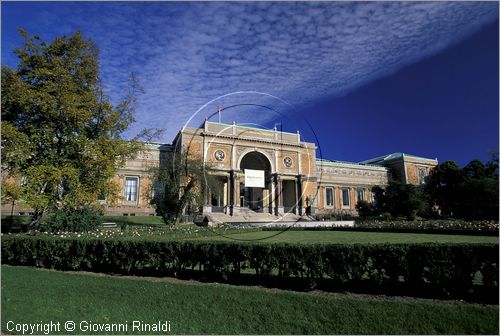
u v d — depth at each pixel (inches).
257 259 374.9
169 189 1127.0
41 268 493.4
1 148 796.6
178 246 414.3
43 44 936.3
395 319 275.4
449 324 265.3
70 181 820.6
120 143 954.7
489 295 308.7
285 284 368.5
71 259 472.1
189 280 399.5
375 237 873.5
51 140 866.8
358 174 2827.3
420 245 330.3
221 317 293.9
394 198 1704.0
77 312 304.2
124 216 1750.7
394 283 335.3
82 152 895.1
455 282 315.6
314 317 286.8
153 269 436.1
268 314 294.8
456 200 1859.0
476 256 313.1
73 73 947.3
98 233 681.0
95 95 962.1
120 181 1958.7
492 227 898.7
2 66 834.2
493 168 1879.9
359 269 340.8
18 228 1084.5
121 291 359.6
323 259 350.9
